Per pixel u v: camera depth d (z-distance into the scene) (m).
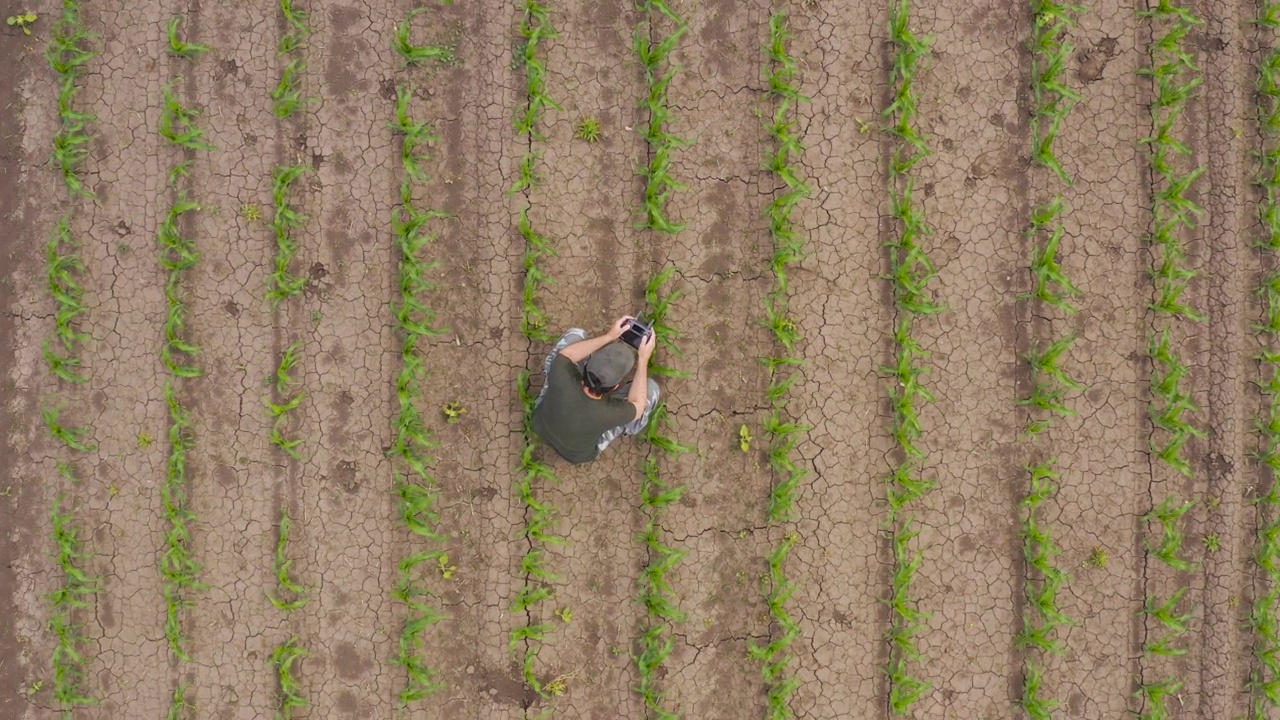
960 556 4.85
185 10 4.80
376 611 4.81
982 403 4.84
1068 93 4.68
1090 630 4.83
